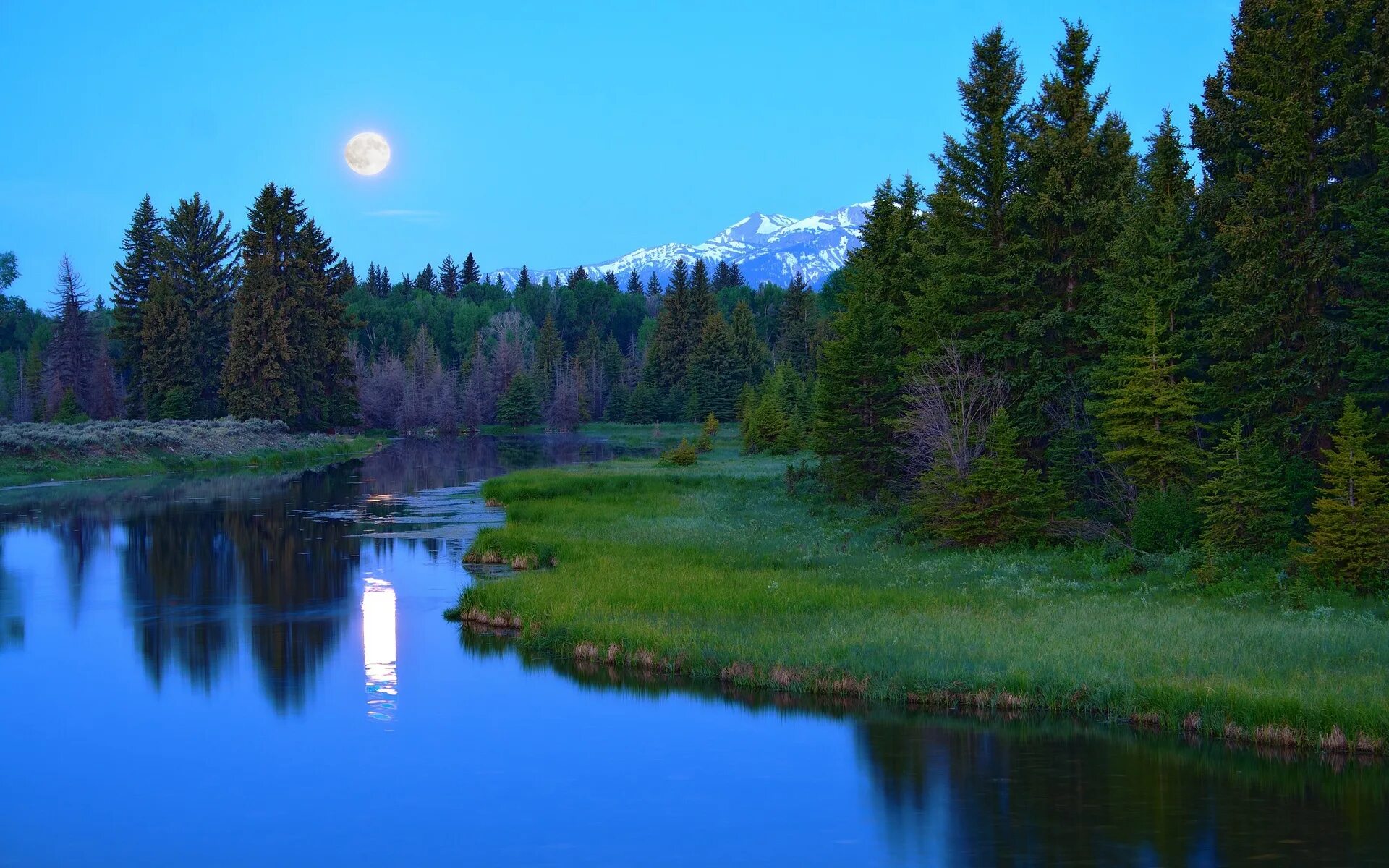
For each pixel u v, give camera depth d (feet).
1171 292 100.53
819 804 46.03
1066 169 120.37
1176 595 77.15
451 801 46.96
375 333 593.83
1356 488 76.48
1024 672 57.77
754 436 270.67
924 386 120.57
